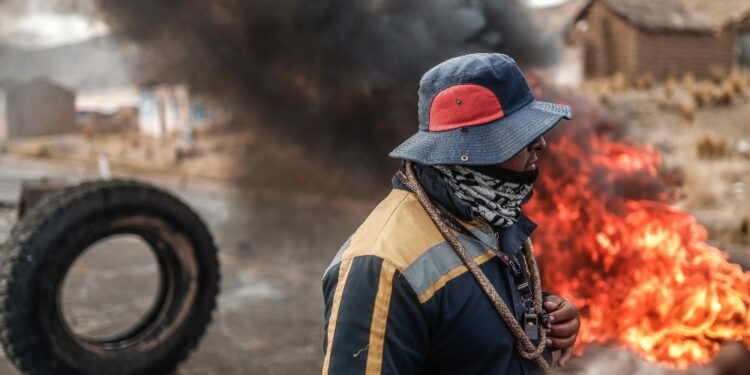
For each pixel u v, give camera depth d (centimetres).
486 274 125
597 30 2177
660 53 2127
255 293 593
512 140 122
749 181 874
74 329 504
